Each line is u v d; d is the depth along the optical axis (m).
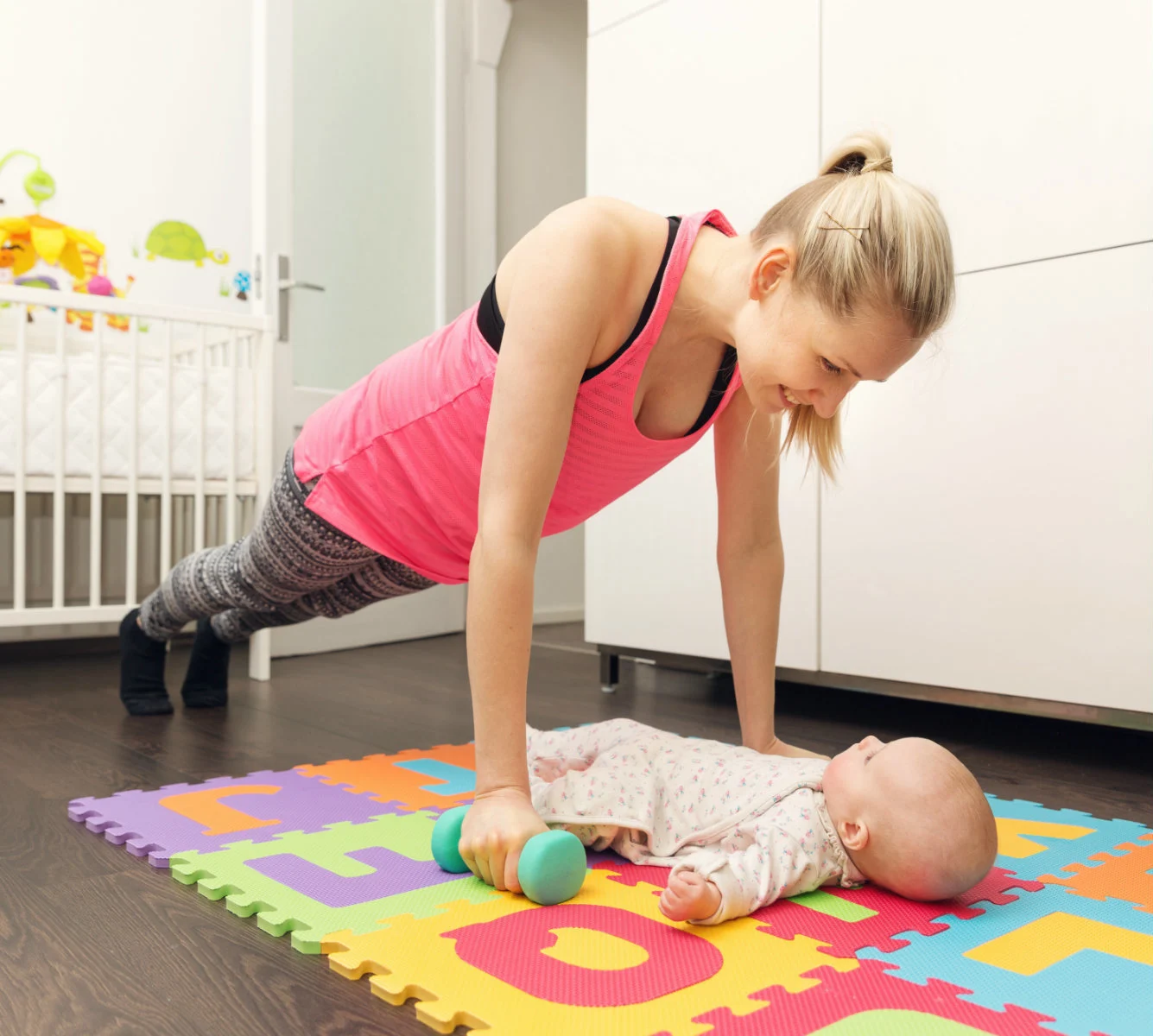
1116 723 1.49
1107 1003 0.68
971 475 1.64
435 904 0.87
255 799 1.24
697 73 2.04
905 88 1.71
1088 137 1.50
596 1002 0.68
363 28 2.92
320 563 1.32
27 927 0.85
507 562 0.92
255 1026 0.67
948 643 1.67
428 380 1.15
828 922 0.83
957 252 1.64
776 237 0.87
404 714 1.88
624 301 0.97
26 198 2.59
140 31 2.76
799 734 1.73
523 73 3.58
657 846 0.98
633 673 2.44
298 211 2.73
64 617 2.11
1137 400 1.46
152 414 2.28
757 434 1.17
